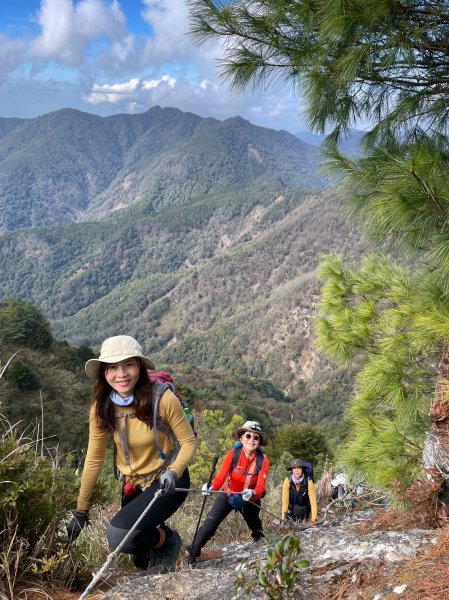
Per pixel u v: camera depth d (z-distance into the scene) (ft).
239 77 11.50
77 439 117.19
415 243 10.32
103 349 8.45
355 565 6.97
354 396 13.01
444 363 10.53
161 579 7.93
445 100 10.94
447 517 9.44
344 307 14.15
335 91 10.96
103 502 9.84
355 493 16.92
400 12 9.55
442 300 10.89
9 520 8.39
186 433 8.77
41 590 8.34
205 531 11.73
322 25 9.64
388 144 11.75
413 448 11.60
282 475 32.60
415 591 6.00
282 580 5.40
